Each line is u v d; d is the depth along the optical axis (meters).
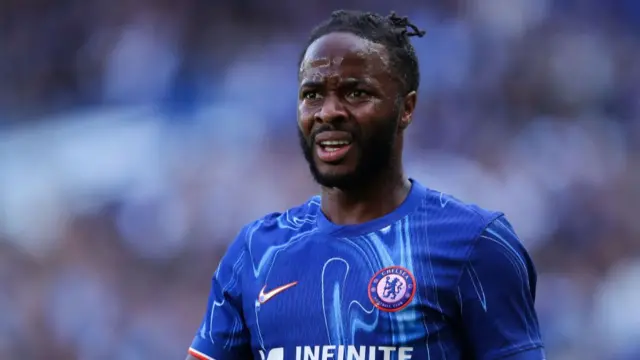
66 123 47.22
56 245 41.03
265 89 47.72
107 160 44.03
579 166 45.31
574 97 48.56
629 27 51.19
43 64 50.47
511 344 8.77
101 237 41.22
